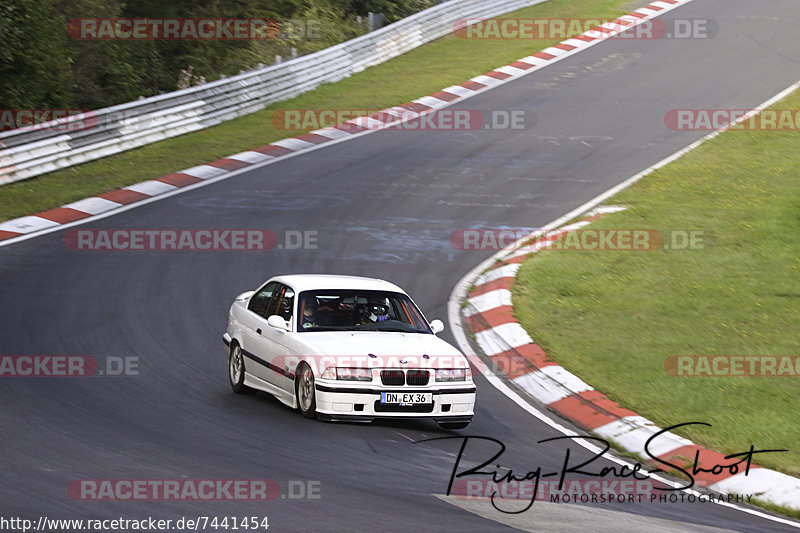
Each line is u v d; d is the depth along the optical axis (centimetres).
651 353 3709
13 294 4119
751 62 9638
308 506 2006
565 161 6888
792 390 3359
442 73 9350
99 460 2259
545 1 12262
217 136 7356
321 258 4891
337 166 6644
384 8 12188
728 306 4253
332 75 9062
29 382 3023
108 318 3869
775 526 2289
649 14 11581
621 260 4900
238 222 5419
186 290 4319
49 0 8756
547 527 2008
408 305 3106
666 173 6569
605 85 8956
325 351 2759
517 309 4212
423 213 5744
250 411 2859
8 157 6019
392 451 2538
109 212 5506
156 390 3036
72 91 9038
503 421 3019
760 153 6938
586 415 3131
